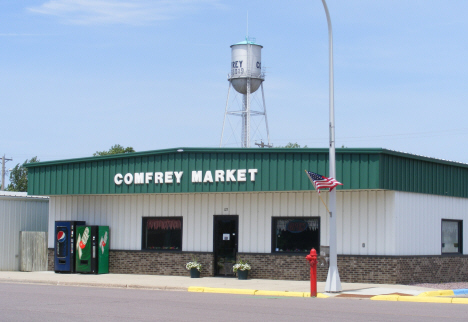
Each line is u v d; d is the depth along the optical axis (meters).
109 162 26.25
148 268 26.22
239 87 53.03
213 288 20.50
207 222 25.20
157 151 24.91
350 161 21.62
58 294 18.88
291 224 23.78
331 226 19.23
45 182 28.02
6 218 30.16
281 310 14.95
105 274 26.55
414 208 23.16
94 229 26.80
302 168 22.38
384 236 22.12
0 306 15.46
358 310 15.04
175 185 24.52
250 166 23.17
